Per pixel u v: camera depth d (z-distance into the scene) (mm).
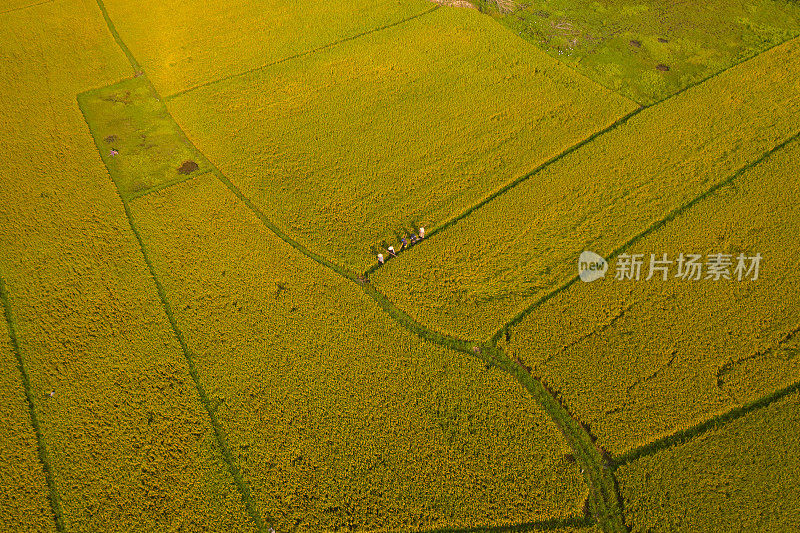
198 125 35375
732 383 22453
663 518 19359
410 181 31500
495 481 20547
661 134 33250
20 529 19734
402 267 27156
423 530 19750
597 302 25344
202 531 19672
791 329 24000
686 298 25219
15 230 29297
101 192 31250
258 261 27734
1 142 34188
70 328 25156
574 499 20062
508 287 26266
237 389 23109
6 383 23344
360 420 22141
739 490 19766
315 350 24250
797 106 34469
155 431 21969
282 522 19828
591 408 22156
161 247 28453
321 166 32594
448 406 22438
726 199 29406
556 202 29812
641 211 29188
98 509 20172
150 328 25109
